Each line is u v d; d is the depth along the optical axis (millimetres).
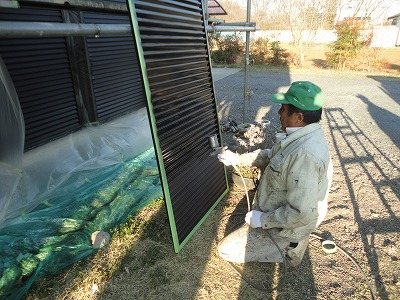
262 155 2531
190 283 2232
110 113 5199
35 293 2092
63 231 2629
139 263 2391
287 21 18688
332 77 11523
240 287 2211
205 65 3020
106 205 3010
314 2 14922
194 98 2789
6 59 3508
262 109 7016
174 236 2396
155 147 2158
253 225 2135
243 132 4496
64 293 2117
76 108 4520
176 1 2551
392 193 3439
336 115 6570
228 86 9727
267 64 14633
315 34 15383
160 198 3178
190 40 2760
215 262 2420
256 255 2277
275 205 2137
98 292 2137
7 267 2223
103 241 2537
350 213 3072
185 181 2602
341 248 2557
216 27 3857
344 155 4492
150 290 2172
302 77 11477
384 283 2254
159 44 2260
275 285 2232
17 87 3662
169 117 2367
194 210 2732
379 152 4605
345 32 12938
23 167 3393
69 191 3186
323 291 2188
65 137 4340
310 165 1812
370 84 10188
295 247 2180
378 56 14344
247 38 4750
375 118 6383
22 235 2520
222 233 2742
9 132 2816
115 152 4074
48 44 3965
